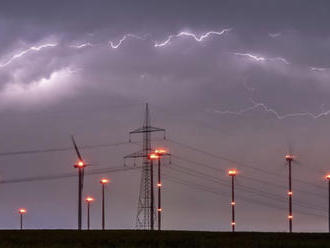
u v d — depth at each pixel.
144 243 58.56
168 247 55.75
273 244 55.97
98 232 73.25
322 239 62.66
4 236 67.06
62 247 51.41
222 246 53.75
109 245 56.41
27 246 51.94
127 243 58.12
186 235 67.12
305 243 56.94
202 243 56.56
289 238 63.91
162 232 72.56
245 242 56.84
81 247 53.56
